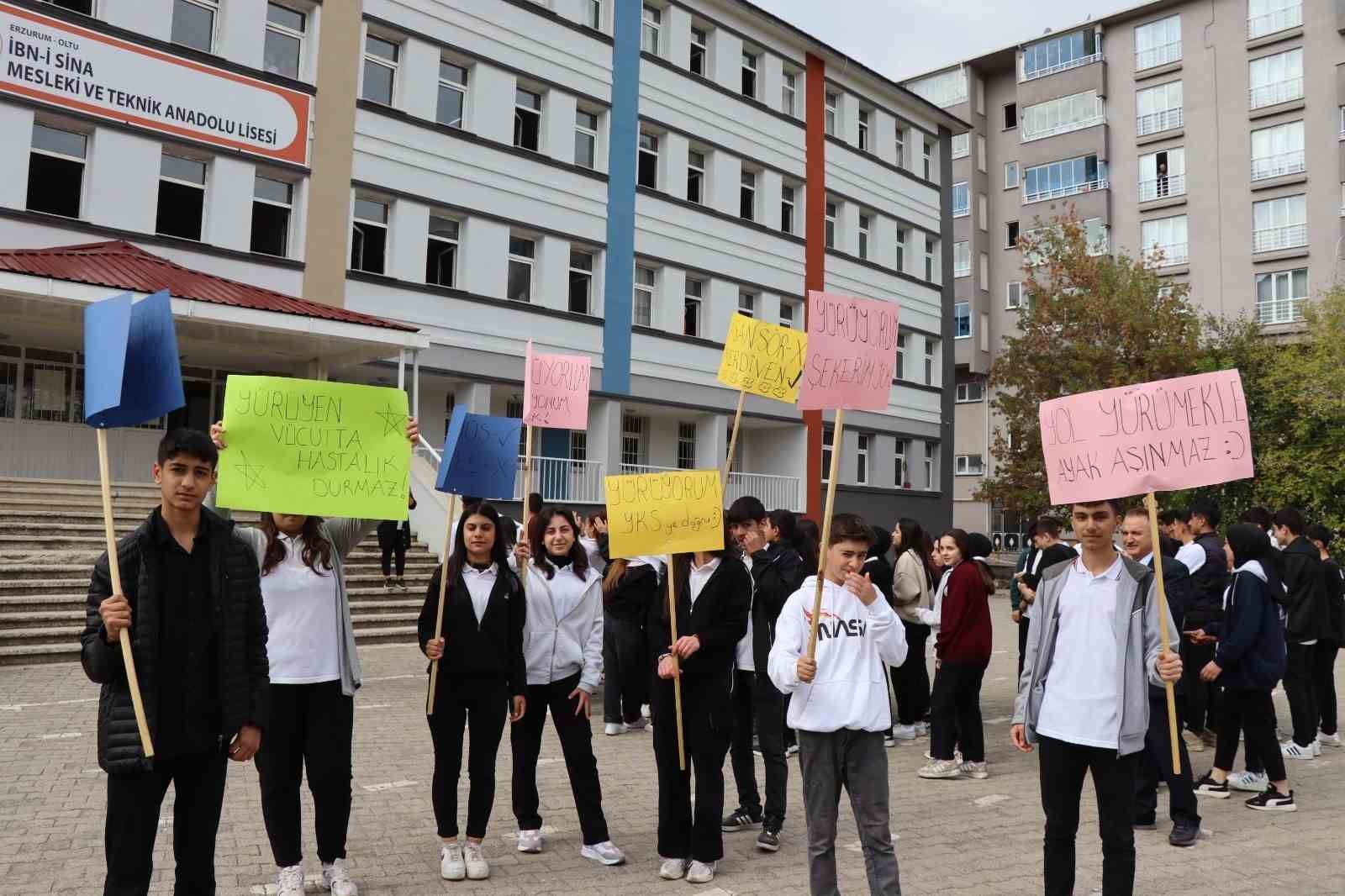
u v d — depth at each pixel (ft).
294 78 61.05
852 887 15.97
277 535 14.96
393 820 18.98
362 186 63.21
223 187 57.41
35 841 16.85
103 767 11.00
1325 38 121.80
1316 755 27.20
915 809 21.07
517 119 73.36
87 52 52.39
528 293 73.20
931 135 111.86
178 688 11.44
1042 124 145.07
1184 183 132.05
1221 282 127.85
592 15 78.64
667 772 16.30
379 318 62.49
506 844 17.79
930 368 111.34
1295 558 27.14
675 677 16.05
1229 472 13.48
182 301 45.55
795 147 93.76
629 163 78.95
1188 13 133.18
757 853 17.58
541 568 17.38
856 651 14.01
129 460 55.42
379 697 31.96
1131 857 13.12
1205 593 25.99
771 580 18.61
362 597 46.47
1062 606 13.99
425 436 68.44
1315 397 81.66
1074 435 14.67
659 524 16.66
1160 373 83.56
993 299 149.79
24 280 41.24
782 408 90.02
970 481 148.87
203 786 11.84
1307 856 18.10
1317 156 121.60
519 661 16.57
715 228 85.61
